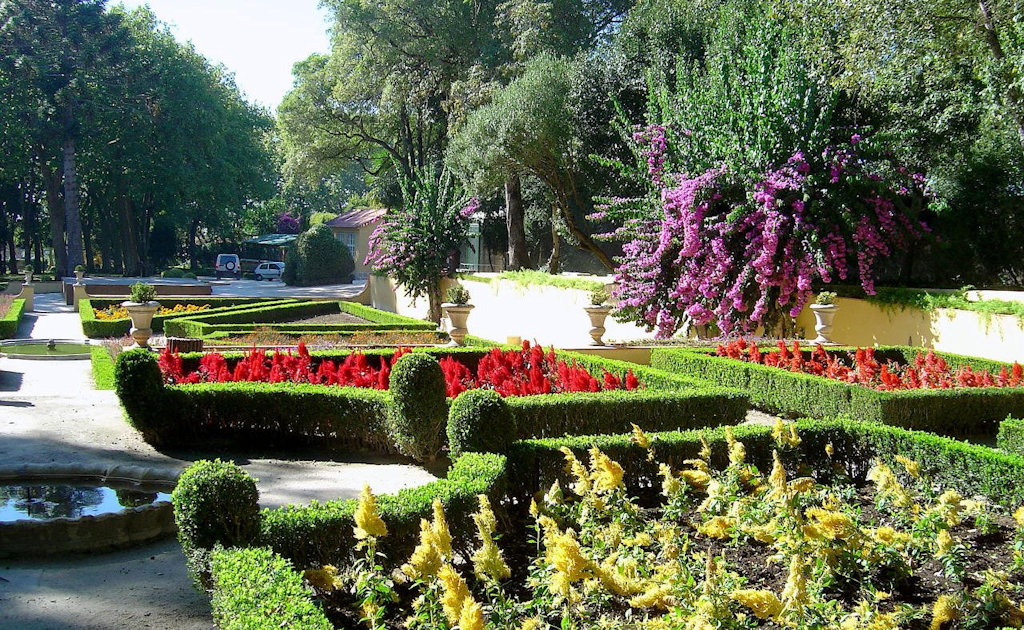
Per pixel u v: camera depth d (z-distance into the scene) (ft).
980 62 46.60
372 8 105.60
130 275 157.79
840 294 52.85
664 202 53.62
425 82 109.19
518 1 87.86
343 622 13.83
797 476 21.26
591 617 13.08
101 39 137.59
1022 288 52.06
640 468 21.98
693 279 52.47
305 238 158.10
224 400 29.27
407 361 26.40
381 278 116.06
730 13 64.23
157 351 53.62
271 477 25.00
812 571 13.98
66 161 138.92
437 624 11.30
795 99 50.44
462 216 90.94
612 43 79.92
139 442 28.68
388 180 127.54
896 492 16.76
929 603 14.11
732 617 11.66
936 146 53.83
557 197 79.46
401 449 27.02
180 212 163.32
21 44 133.39
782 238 49.65
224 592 12.46
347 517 15.78
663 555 14.34
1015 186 52.03
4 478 23.15
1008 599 13.41
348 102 118.93
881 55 47.96
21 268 195.00
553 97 73.61
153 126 146.82
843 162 49.08
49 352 61.36
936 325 46.24
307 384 30.63
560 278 70.74
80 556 18.60
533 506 14.26
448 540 11.45
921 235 52.75
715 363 40.22
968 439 30.86
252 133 169.99
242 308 86.12
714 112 54.13
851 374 35.01
